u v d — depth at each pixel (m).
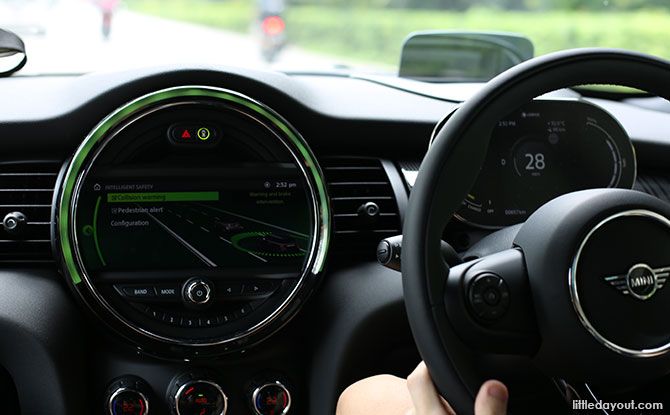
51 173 1.50
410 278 0.85
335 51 16.33
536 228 0.86
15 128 1.46
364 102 1.69
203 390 1.49
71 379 1.45
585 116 1.52
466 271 0.85
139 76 1.47
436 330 0.84
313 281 1.52
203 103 1.49
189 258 1.50
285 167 1.54
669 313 0.85
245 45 12.95
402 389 1.20
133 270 1.48
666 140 1.74
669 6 4.22
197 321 1.49
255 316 1.51
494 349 0.84
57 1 3.46
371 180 1.64
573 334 0.82
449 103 1.75
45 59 1.83
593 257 0.83
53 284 1.49
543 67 0.88
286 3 15.66
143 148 1.50
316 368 1.57
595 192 0.86
